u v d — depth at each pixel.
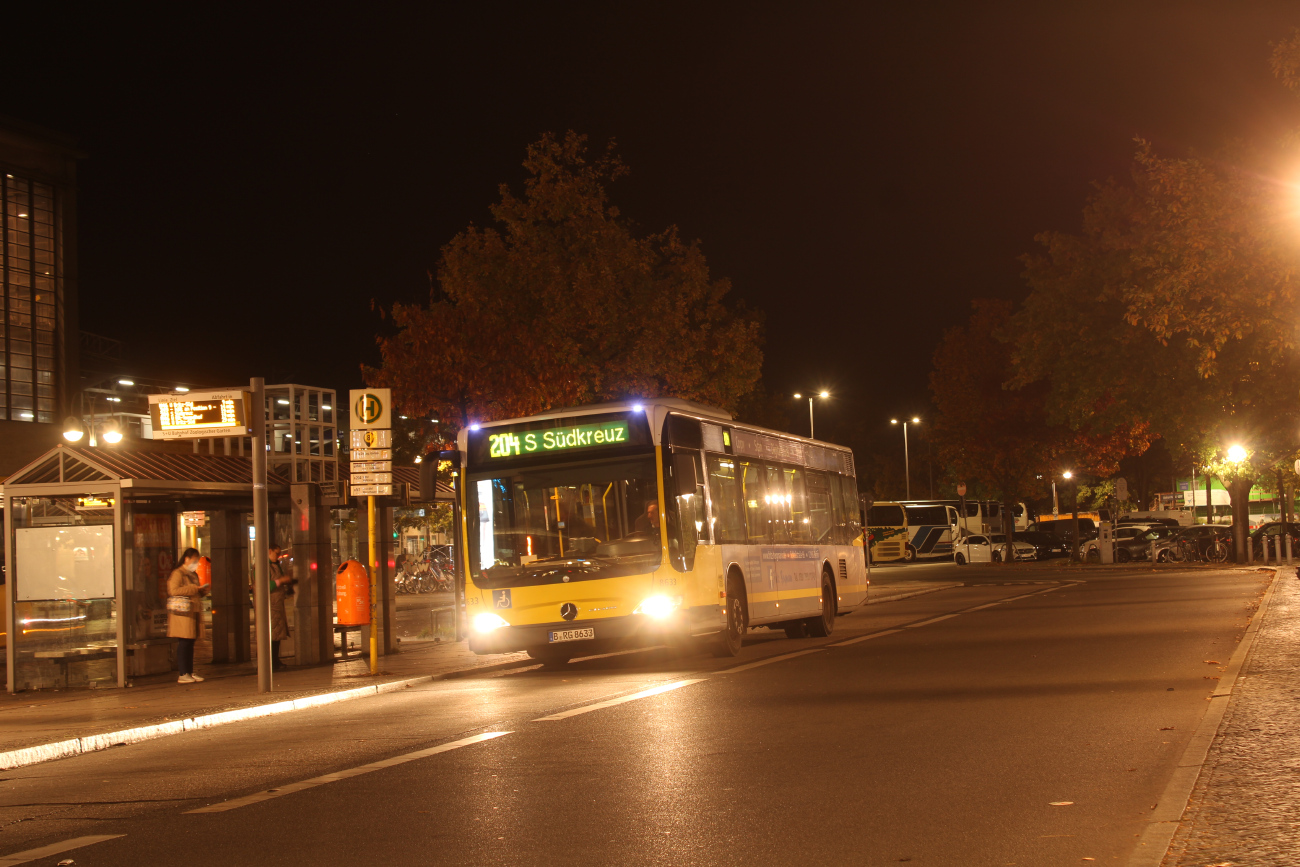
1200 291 18.36
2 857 6.97
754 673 15.49
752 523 19.80
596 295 31.41
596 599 16.94
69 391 45.25
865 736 9.95
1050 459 55.00
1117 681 12.74
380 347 25.95
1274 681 11.59
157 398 16.20
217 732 12.90
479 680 17.27
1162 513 80.38
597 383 32.31
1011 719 10.52
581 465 17.33
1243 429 38.62
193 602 17.62
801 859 6.18
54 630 17.50
